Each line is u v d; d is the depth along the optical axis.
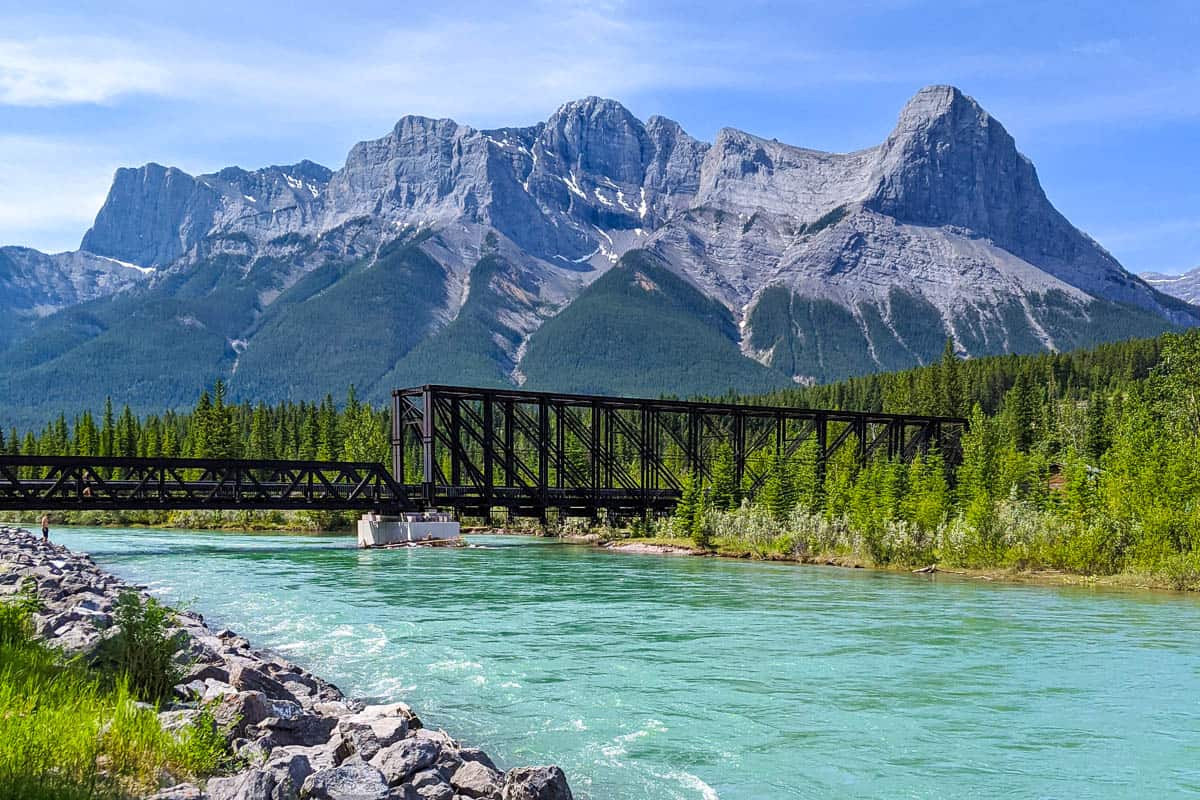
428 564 72.00
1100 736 23.81
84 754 14.09
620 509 110.44
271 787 13.07
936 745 22.83
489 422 102.25
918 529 81.94
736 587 58.72
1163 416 133.38
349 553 81.88
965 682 29.89
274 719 17.50
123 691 17.41
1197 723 25.16
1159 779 20.56
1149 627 42.53
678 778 19.86
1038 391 191.38
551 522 123.81
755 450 129.25
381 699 26.03
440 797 14.88
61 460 77.75
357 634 37.28
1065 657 34.47
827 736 23.42
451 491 99.12
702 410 116.81
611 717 24.81
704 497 103.00
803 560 84.00
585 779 19.58
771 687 28.75
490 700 26.47
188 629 29.03
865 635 39.12
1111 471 94.44
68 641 22.16
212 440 163.38
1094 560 70.81
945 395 187.75
